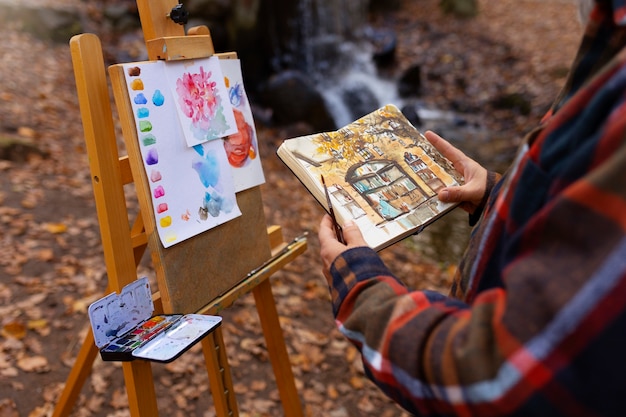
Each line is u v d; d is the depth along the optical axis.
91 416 2.18
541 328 0.54
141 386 1.18
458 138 7.43
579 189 0.55
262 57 7.54
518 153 0.75
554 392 0.53
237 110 1.46
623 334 0.50
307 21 8.27
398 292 0.78
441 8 11.97
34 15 6.77
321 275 3.60
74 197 3.86
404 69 9.59
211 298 1.34
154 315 1.26
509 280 0.59
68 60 6.48
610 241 0.51
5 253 3.02
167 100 1.23
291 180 5.38
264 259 1.53
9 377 2.24
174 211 1.24
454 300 0.77
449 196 1.17
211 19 7.13
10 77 5.42
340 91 8.12
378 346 0.73
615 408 0.51
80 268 3.06
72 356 2.44
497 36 10.83
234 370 2.56
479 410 0.58
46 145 4.48
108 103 1.14
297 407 1.74
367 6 10.88
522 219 0.68
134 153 1.16
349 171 1.16
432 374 0.64
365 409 2.47
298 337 2.86
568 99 0.72
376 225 1.07
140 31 7.87
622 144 0.54
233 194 1.41
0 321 2.54
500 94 8.62
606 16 0.67
